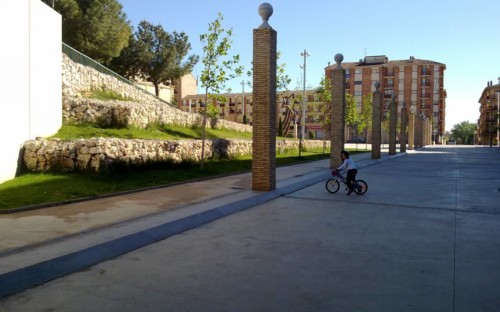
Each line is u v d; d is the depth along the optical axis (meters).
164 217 7.66
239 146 21.56
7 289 4.22
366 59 97.12
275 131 11.55
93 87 21.44
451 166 21.53
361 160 25.22
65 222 7.32
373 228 7.16
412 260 5.31
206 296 4.10
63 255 5.20
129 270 4.92
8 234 6.41
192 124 23.91
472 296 4.12
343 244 6.09
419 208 9.12
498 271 4.89
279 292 4.20
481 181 14.40
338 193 11.41
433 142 89.88
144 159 13.91
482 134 102.56
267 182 11.23
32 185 10.37
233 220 7.88
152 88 57.81
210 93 15.80
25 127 12.24
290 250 5.76
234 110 94.88
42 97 13.64
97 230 6.62
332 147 19.19
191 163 16.22
